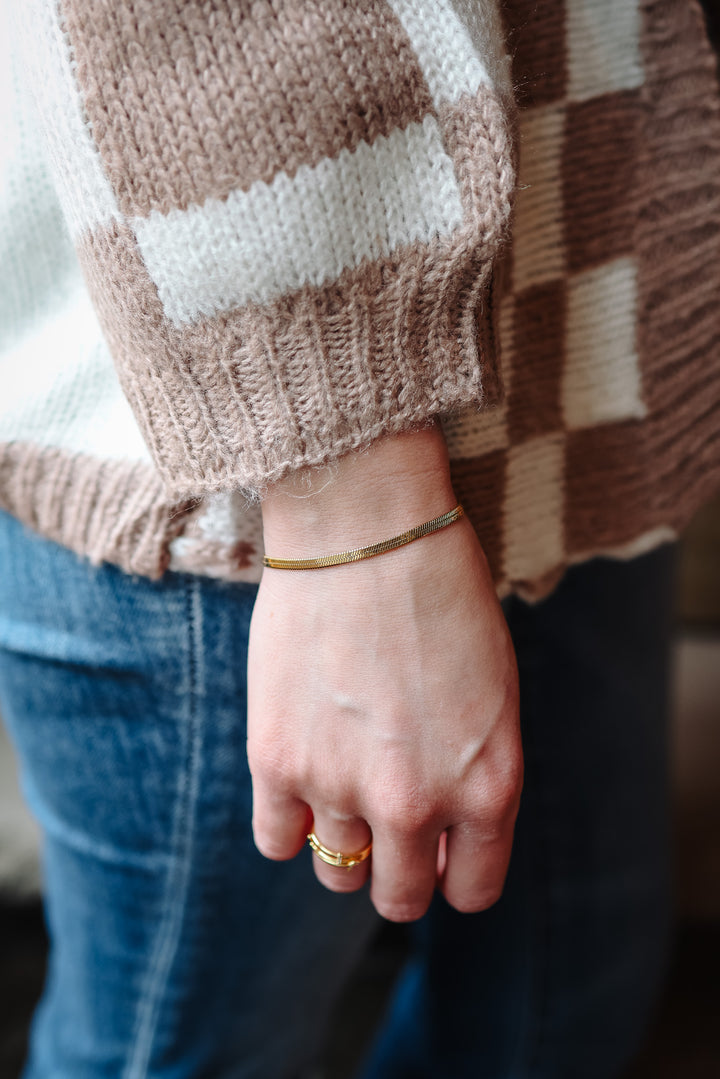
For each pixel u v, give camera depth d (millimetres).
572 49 371
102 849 448
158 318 327
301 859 445
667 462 434
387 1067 679
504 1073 608
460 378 336
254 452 332
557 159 379
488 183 322
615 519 433
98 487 378
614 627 500
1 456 389
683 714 908
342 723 343
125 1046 485
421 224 323
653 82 386
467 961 580
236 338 325
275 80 306
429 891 374
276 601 344
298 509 336
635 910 578
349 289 322
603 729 519
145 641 395
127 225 320
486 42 329
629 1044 646
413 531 336
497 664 350
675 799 862
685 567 951
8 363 396
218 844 430
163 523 368
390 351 328
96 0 305
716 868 838
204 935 450
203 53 306
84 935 475
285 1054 539
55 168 329
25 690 429
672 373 422
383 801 346
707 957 862
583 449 416
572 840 534
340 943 507
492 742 351
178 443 341
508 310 385
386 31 311
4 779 883
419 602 338
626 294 402
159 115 310
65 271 386
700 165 404
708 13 416
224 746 409
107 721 419
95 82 312
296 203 313
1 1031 818
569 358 401
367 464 332
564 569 439
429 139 320
